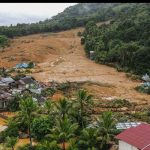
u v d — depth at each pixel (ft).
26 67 491.72
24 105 219.20
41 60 545.85
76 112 238.48
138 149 177.68
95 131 204.95
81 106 239.50
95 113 287.69
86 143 204.23
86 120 243.19
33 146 216.54
